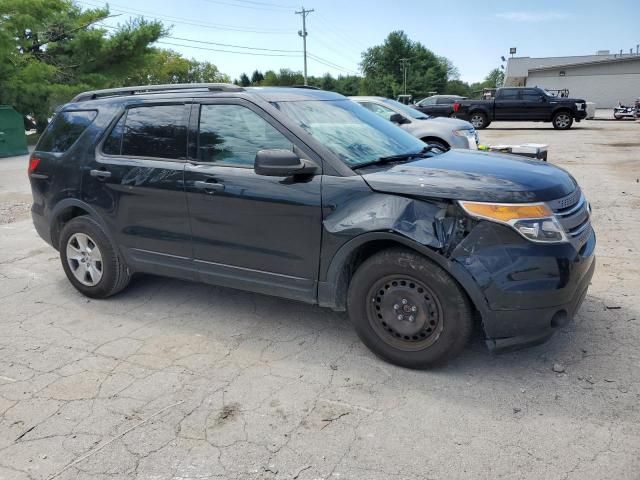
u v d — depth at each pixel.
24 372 3.49
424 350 3.27
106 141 4.42
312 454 2.63
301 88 4.36
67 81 26.58
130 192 4.21
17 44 24.17
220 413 2.99
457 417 2.89
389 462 2.56
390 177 3.29
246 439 2.76
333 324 4.11
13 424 2.94
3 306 4.63
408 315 3.29
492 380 3.24
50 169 4.71
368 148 3.74
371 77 94.31
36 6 24.11
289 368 3.46
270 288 3.75
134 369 3.50
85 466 2.59
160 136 4.14
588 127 24.06
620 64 44.38
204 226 3.90
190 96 4.05
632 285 4.64
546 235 3.00
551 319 3.07
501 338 3.11
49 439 2.80
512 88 23.38
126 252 4.40
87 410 3.05
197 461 2.61
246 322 4.19
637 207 7.63
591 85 45.66
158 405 3.09
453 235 3.04
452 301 3.10
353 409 3.00
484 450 2.62
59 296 4.85
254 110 3.72
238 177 3.69
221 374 3.41
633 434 2.70
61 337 4.00
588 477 2.42
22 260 5.99
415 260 3.16
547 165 3.74
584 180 10.00
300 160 3.38
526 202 3.01
